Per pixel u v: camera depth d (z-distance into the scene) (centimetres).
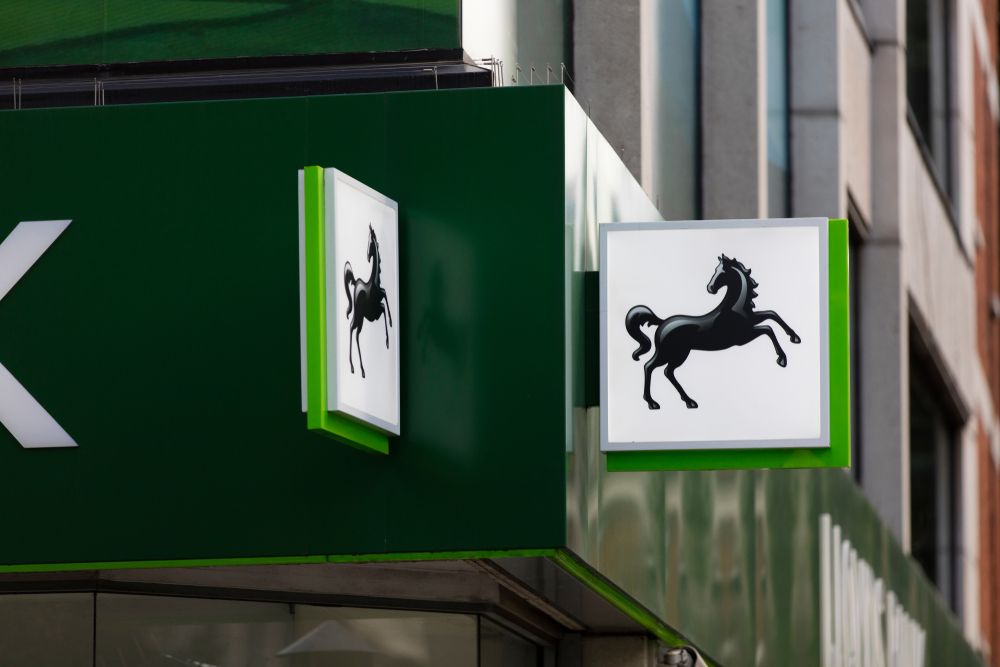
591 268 1145
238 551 1073
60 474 1087
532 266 1086
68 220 1104
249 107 1109
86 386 1092
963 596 3416
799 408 1116
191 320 1093
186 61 1228
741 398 1120
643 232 1135
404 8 1212
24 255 1103
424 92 1106
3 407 1092
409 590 1254
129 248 1101
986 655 3678
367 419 1030
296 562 1080
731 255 1132
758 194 1759
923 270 2855
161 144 1109
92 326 1096
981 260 3809
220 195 1102
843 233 1134
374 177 1102
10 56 1242
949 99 3347
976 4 3634
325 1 1220
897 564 2377
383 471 1074
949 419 3453
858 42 2427
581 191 1130
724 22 1786
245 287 1092
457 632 1265
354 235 1034
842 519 2005
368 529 1070
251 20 1226
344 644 1245
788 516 1739
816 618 1845
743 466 1123
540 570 1190
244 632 1217
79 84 1233
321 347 997
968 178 3441
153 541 1077
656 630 1333
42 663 1180
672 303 1129
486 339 1083
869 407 2503
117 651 1187
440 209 1096
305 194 1008
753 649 1577
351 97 1107
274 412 1081
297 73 1215
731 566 1509
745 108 1772
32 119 1113
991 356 4038
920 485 3167
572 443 1084
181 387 1088
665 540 1307
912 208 2741
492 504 1066
